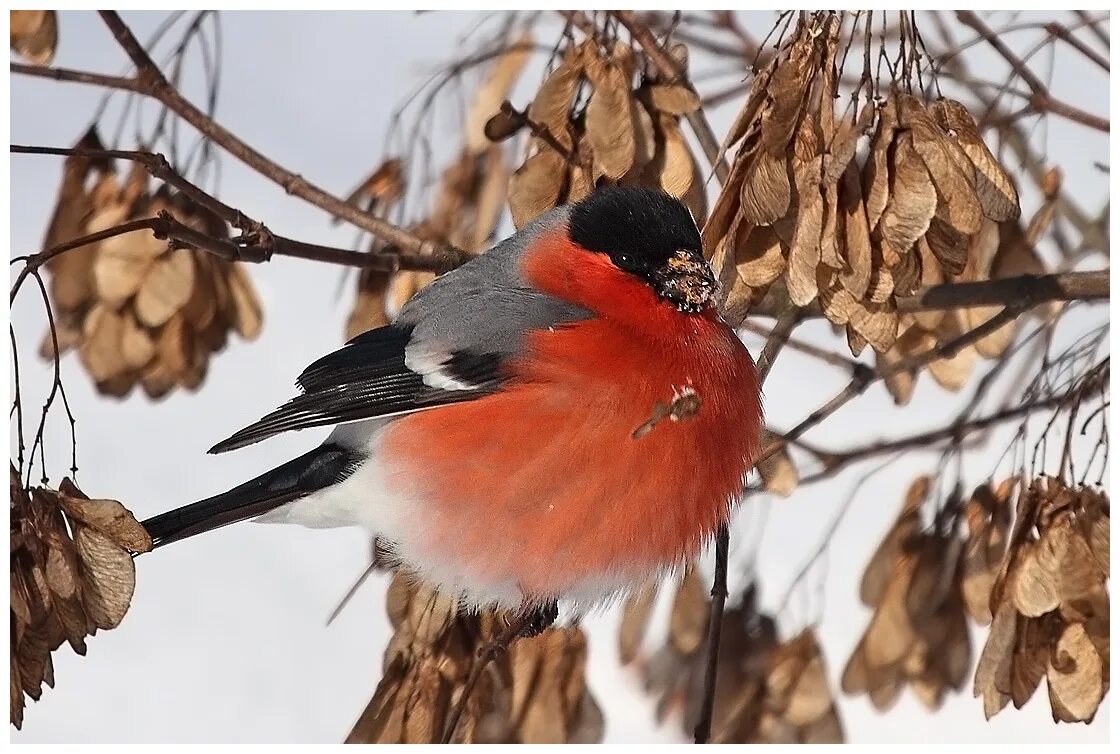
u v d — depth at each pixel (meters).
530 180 8.03
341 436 7.98
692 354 7.55
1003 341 8.84
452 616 7.88
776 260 7.14
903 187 6.73
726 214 7.20
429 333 7.79
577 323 7.56
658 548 7.63
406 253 8.62
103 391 8.82
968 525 8.34
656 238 7.59
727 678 8.55
